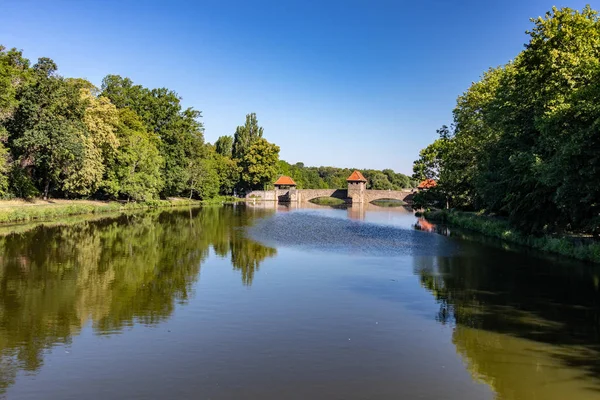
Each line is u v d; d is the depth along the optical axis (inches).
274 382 397.7
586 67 933.2
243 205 3693.4
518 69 1242.0
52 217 1843.0
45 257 984.9
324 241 1368.1
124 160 2506.2
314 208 3590.1
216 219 2135.8
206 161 3804.1
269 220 2174.0
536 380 410.0
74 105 1929.1
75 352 463.8
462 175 1857.8
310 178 6688.0
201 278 816.3
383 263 987.3
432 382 403.2
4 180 1755.7
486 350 480.1
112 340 498.6
